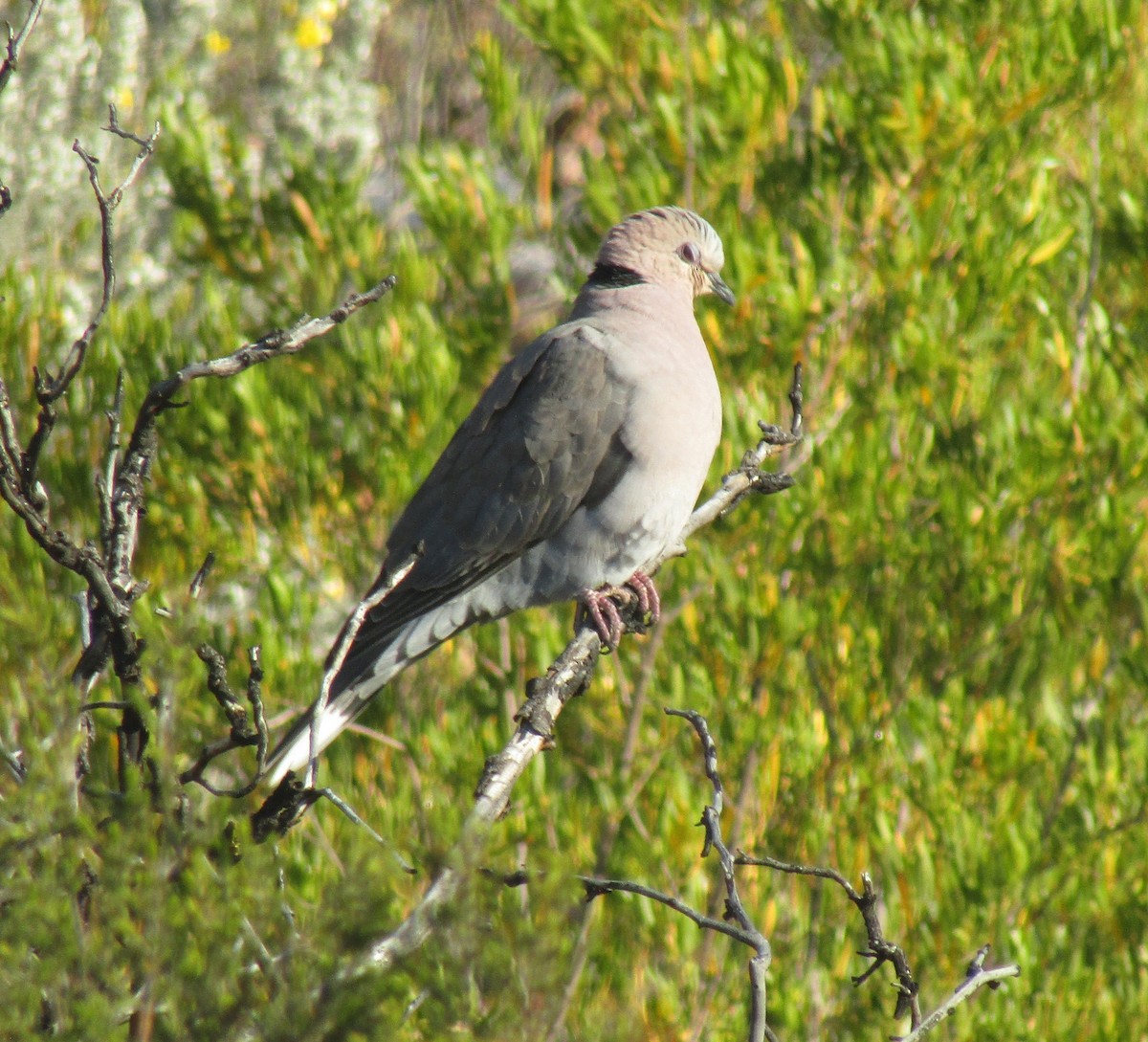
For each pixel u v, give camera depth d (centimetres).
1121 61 1159
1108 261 1219
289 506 1095
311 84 1908
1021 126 1151
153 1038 351
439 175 1168
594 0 1128
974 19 1141
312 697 1053
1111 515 1077
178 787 380
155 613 402
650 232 933
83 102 1669
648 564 870
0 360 1068
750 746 1062
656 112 1118
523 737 533
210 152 1260
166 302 1703
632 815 1028
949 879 1009
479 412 882
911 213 1099
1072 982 1002
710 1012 954
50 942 346
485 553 854
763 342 1100
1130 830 1052
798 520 1075
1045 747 1128
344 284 1224
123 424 1073
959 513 1091
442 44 2273
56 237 1602
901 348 1086
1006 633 1105
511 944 356
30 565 880
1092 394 1094
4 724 416
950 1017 954
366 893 363
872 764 1077
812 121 1149
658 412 844
